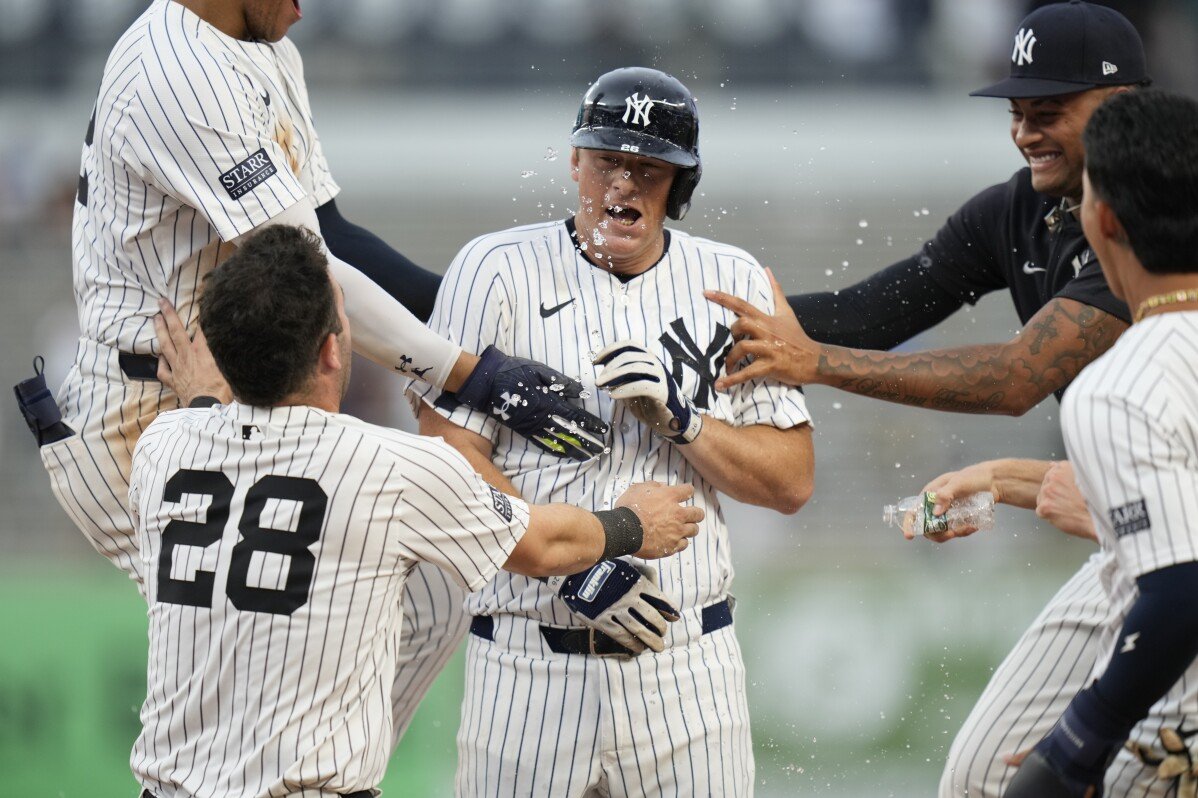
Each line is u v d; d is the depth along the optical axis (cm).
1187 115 983
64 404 1352
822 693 2830
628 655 1303
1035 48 1400
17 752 2695
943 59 5084
